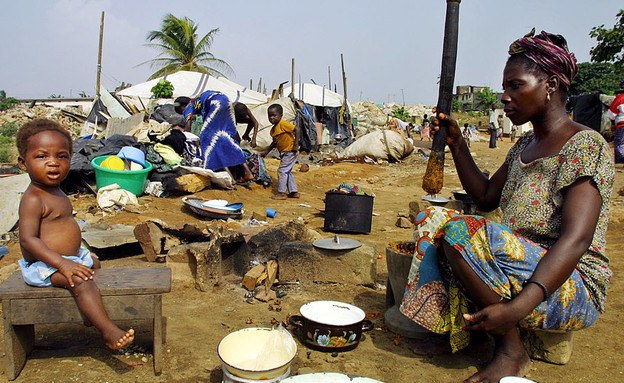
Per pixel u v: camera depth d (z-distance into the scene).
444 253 2.61
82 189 7.06
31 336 2.73
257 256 4.47
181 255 4.01
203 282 3.88
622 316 3.38
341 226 6.10
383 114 40.34
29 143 2.54
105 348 2.84
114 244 4.61
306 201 8.41
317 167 13.57
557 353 2.68
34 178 2.58
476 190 3.09
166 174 7.43
